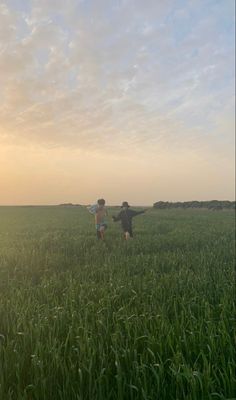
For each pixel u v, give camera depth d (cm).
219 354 416
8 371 374
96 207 1795
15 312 546
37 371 364
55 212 6988
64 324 498
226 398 333
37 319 516
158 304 596
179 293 704
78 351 397
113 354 409
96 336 448
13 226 2964
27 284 816
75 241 1670
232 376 343
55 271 1045
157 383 348
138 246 1523
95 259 1224
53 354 388
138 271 980
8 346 415
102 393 343
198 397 337
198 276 836
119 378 342
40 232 2362
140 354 405
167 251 1477
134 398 348
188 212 6981
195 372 339
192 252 1366
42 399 341
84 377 366
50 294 684
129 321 503
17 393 349
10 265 1088
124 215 1875
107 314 546
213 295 695
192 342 432
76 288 719
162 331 459
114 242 1717
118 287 695
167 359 383
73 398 334
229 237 2000
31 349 418
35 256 1209
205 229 2569
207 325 484
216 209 8856
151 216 5019
